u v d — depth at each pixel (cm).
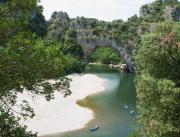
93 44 16962
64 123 5691
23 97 6581
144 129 2294
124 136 5181
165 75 2225
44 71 1448
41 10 1548
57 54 1501
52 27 17388
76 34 16950
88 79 11394
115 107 7312
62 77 1524
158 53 2194
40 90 1488
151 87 2094
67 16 19475
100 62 17875
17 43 1444
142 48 2288
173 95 2003
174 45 2166
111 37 16688
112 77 12812
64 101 7344
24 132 1422
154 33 2269
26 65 1419
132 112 6681
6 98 1498
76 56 15838
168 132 1988
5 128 1380
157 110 2073
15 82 1388
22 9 1465
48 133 5119
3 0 1456
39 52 1459
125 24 17425
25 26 1510
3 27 1409
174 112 2036
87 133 5262
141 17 18850
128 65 15388
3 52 1422
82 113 6494
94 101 7844
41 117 5884
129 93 9319
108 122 5966
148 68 2277
